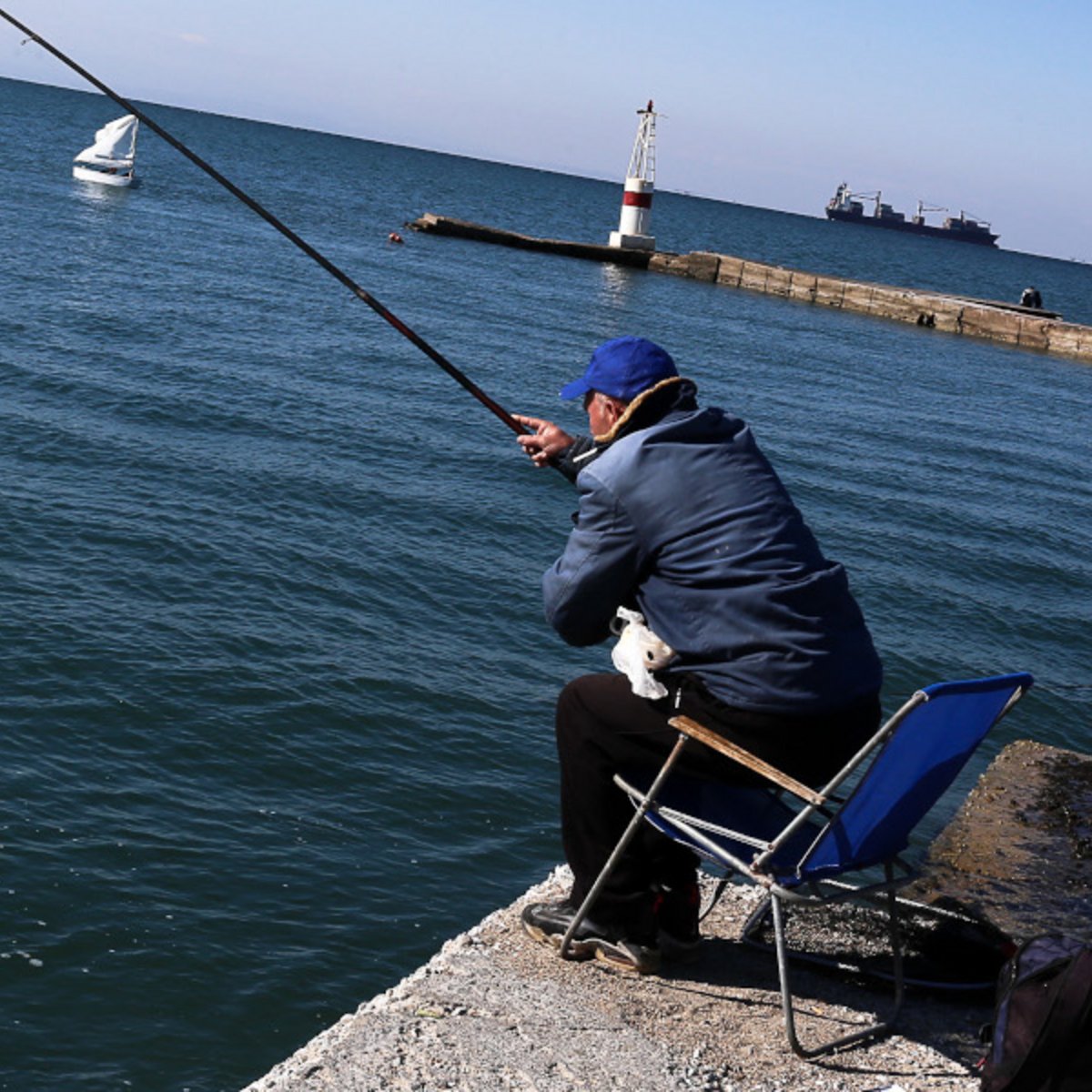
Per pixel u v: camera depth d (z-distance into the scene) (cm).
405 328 372
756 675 297
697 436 309
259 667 1080
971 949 361
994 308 5694
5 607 1112
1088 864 466
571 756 323
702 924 374
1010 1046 271
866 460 2358
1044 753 564
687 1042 307
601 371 318
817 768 306
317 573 1330
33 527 1326
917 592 1602
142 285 3164
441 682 1112
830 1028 323
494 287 4366
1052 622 1568
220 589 1248
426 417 2133
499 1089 278
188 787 888
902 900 385
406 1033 294
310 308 3225
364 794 912
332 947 735
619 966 335
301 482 1639
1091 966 267
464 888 817
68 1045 632
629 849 328
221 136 15762
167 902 752
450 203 9806
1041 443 2894
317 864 816
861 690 304
